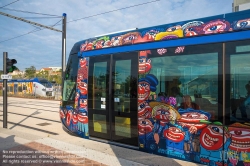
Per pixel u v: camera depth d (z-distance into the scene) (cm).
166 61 466
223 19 404
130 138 519
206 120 411
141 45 506
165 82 466
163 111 467
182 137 440
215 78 405
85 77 622
